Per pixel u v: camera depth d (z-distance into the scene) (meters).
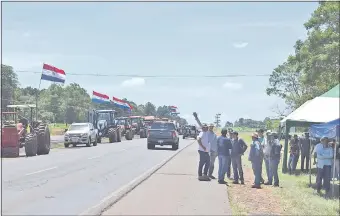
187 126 69.25
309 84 35.91
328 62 31.25
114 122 46.72
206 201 11.93
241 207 11.52
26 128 27.50
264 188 16.02
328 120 15.05
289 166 22.33
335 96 16.16
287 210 11.82
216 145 17.14
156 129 35.06
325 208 12.50
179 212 10.32
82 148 34.78
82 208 10.46
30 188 13.39
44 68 35.44
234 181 16.97
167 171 19.30
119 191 13.18
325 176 15.48
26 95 118.31
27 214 9.73
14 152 25.27
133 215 9.85
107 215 9.81
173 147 35.81
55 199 11.66
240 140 16.94
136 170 19.41
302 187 16.64
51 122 102.75
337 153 16.27
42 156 25.91
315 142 20.67
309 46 33.19
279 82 65.44
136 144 41.97
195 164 22.86
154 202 11.56
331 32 31.61
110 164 21.91
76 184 14.59
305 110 15.95
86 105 131.88
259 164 16.12
